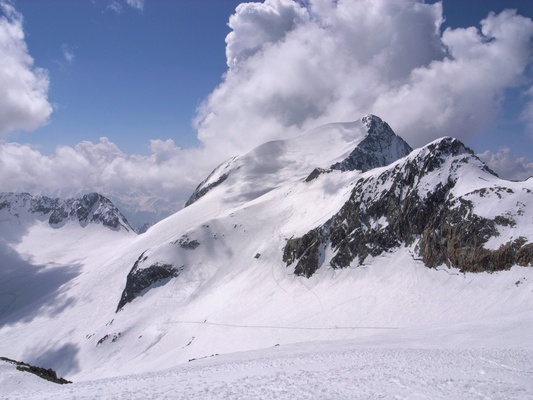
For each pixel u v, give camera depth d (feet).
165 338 373.81
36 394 106.01
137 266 510.99
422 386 84.64
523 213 260.01
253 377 103.24
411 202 330.13
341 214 392.47
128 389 100.22
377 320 256.32
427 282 275.80
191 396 87.15
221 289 425.69
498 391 78.54
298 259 396.57
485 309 219.20
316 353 141.18
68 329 511.40
